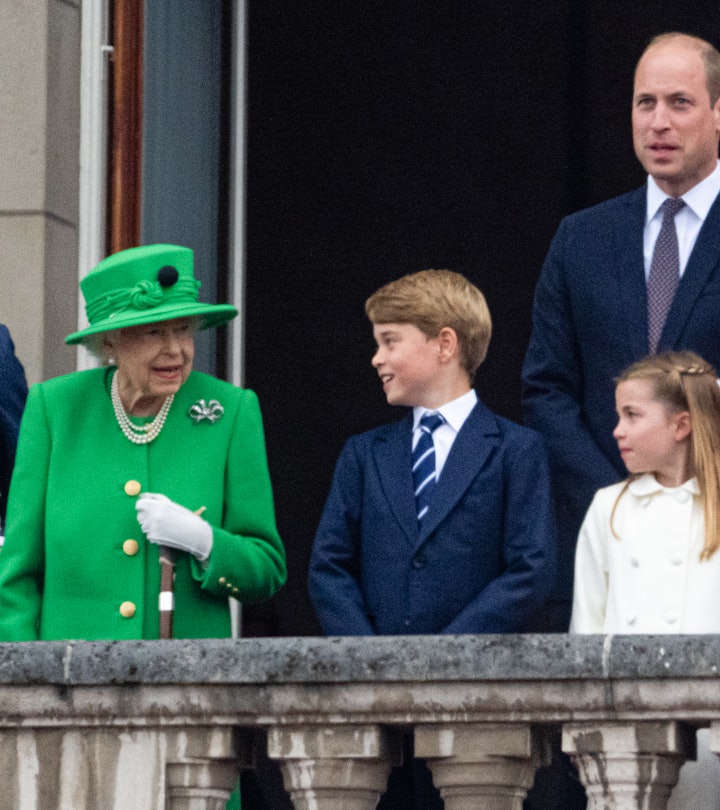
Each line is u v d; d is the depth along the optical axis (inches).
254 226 1795.0
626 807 710.5
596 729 713.0
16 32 1190.3
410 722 727.1
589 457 942.4
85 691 747.4
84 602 855.7
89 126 1205.1
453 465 907.4
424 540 897.5
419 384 925.2
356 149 1800.0
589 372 967.6
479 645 716.0
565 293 981.8
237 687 737.6
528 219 1796.3
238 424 880.9
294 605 1738.4
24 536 864.9
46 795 749.3
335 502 924.0
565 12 1790.1
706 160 965.2
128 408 875.4
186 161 1268.5
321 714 732.0
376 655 723.4
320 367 1786.4
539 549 891.4
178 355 860.6
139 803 744.3
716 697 696.4
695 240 959.0
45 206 1176.2
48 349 1168.8
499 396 1786.4
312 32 1792.6
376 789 737.6
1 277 1173.7
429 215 1804.9
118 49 1218.6
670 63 963.3
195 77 1282.0
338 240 1792.6
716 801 768.3
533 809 872.3
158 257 864.3
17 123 1184.2
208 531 840.3
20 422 977.5
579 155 1791.3
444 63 1802.4
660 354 888.3
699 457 852.6
